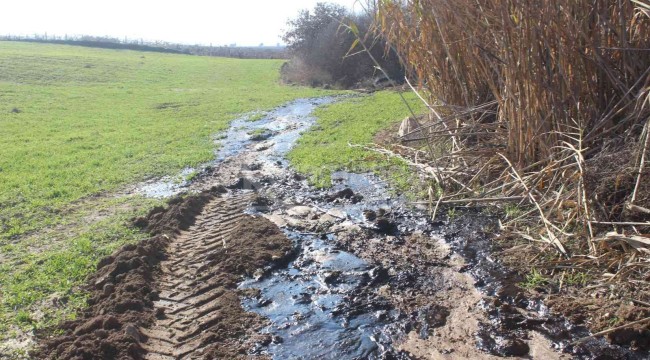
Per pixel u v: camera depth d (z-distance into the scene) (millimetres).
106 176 10117
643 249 4828
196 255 6402
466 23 7309
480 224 6863
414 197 8039
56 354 4434
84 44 50750
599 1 6395
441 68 8680
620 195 5918
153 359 4441
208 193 8727
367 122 14344
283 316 5109
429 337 4699
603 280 5047
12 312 5125
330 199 8359
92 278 5758
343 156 10648
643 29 6406
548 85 6613
